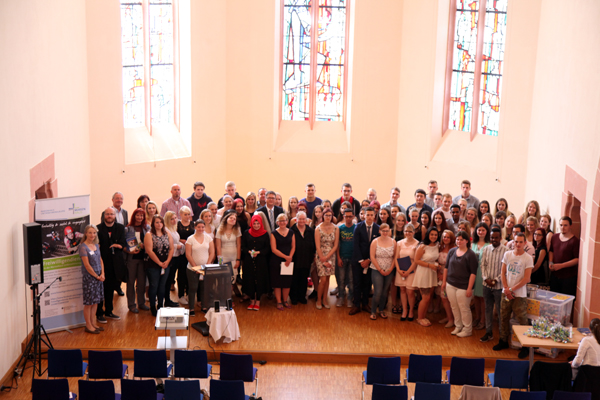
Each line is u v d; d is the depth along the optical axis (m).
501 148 11.45
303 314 9.27
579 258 8.47
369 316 9.27
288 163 13.70
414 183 13.27
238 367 6.67
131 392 6.12
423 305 8.90
